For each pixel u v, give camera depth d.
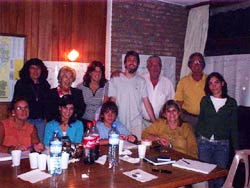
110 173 1.98
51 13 4.12
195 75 3.84
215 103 3.11
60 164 1.97
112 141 2.34
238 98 4.55
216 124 3.10
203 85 3.80
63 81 3.33
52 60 4.17
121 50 4.66
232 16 4.59
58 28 4.19
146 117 3.91
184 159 2.33
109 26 4.55
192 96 3.84
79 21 4.34
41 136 3.25
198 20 5.00
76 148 2.32
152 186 1.77
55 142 1.96
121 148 2.44
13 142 2.64
